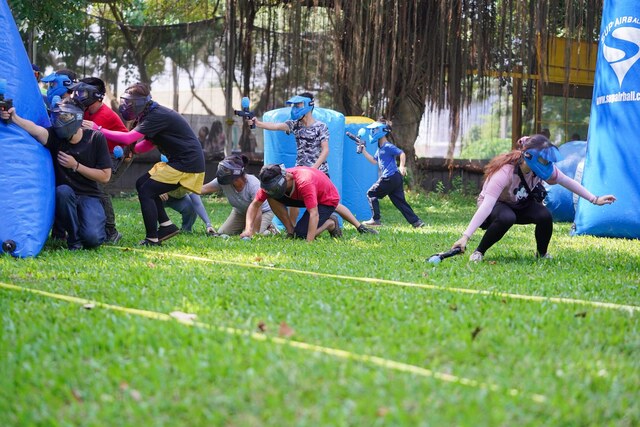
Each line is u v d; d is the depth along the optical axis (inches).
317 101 744.3
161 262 262.2
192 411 114.0
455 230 435.2
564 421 112.3
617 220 414.0
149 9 827.4
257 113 780.6
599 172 426.3
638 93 415.8
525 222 291.9
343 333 160.4
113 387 126.1
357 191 516.1
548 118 847.1
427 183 845.2
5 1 288.2
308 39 729.6
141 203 311.0
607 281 241.9
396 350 145.0
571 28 700.0
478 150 849.5
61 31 667.4
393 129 742.5
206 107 796.6
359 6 685.9
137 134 303.6
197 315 174.2
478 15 709.9
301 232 346.9
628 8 422.9
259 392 121.3
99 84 313.4
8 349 146.9
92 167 292.2
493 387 125.5
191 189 316.8
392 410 112.6
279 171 327.9
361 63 692.7
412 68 710.5
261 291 206.7
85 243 294.7
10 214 267.1
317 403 115.6
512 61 752.3
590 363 140.9
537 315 180.7
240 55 762.2
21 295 195.6
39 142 283.9
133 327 157.1
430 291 211.5
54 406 118.5
